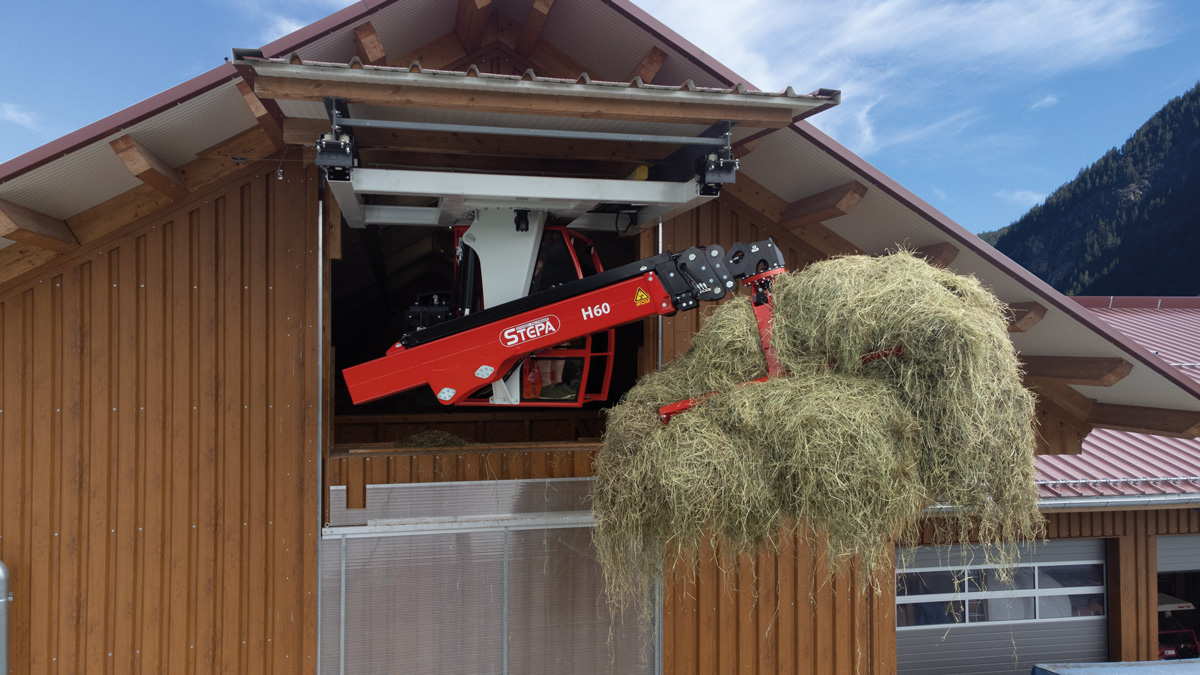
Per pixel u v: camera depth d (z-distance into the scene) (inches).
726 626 193.0
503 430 257.9
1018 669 302.5
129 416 166.2
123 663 165.5
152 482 167.2
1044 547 305.1
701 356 137.1
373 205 169.0
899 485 113.8
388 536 172.6
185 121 145.8
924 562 302.2
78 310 163.9
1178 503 259.4
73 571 163.8
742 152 166.6
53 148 130.6
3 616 156.9
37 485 162.1
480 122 142.6
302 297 173.6
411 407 276.2
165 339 168.1
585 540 182.2
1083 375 190.2
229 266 170.6
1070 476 271.3
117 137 135.8
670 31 153.6
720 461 119.0
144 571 166.9
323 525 171.3
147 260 167.2
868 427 113.0
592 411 261.3
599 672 183.2
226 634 169.2
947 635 301.0
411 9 150.3
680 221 198.7
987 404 115.7
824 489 114.0
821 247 206.8
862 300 122.6
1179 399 184.9
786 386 122.3
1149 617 298.8
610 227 184.2
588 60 180.5
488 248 165.9
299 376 172.9
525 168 175.3
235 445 170.6
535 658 179.2
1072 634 305.0
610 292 147.9
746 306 139.7
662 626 187.8
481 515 177.3
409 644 173.2
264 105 132.7
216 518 169.6
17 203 144.0
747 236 203.3
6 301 160.6
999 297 189.2
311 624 171.2
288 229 173.0
